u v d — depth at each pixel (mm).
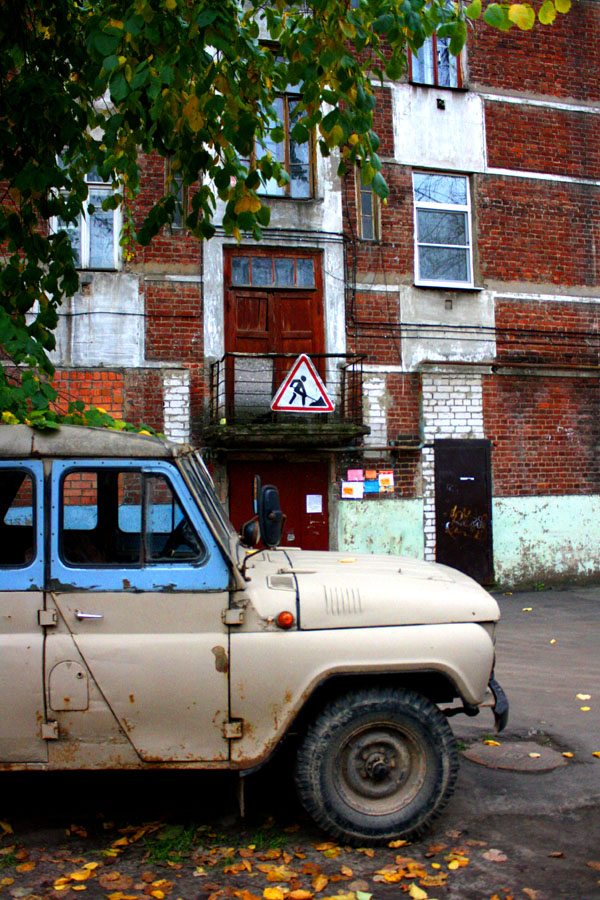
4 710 3537
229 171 5133
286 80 5133
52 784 4590
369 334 12180
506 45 13156
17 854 3662
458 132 12812
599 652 8117
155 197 11297
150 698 3568
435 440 12297
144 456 3740
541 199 13211
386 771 3723
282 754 4996
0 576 3621
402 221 12438
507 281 12922
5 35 5652
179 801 4320
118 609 3623
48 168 5562
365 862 3566
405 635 3715
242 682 3604
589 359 13289
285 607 3691
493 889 3324
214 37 4418
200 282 11469
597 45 13703
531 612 10602
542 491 12805
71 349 10969
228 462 11641
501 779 4609
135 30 4293
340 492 11898
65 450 3701
